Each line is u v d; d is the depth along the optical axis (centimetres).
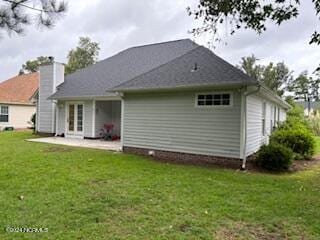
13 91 2483
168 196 507
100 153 1028
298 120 1780
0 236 334
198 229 370
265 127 1190
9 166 746
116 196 499
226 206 462
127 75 1481
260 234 363
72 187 549
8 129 2241
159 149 997
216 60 957
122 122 1104
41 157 902
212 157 873
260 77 3056
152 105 1014
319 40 604
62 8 475
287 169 819
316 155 1139
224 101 852
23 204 444
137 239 335
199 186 584
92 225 371
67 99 1547
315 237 358
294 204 482
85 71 1797
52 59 1759
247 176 705
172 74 988
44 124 1770
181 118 941
